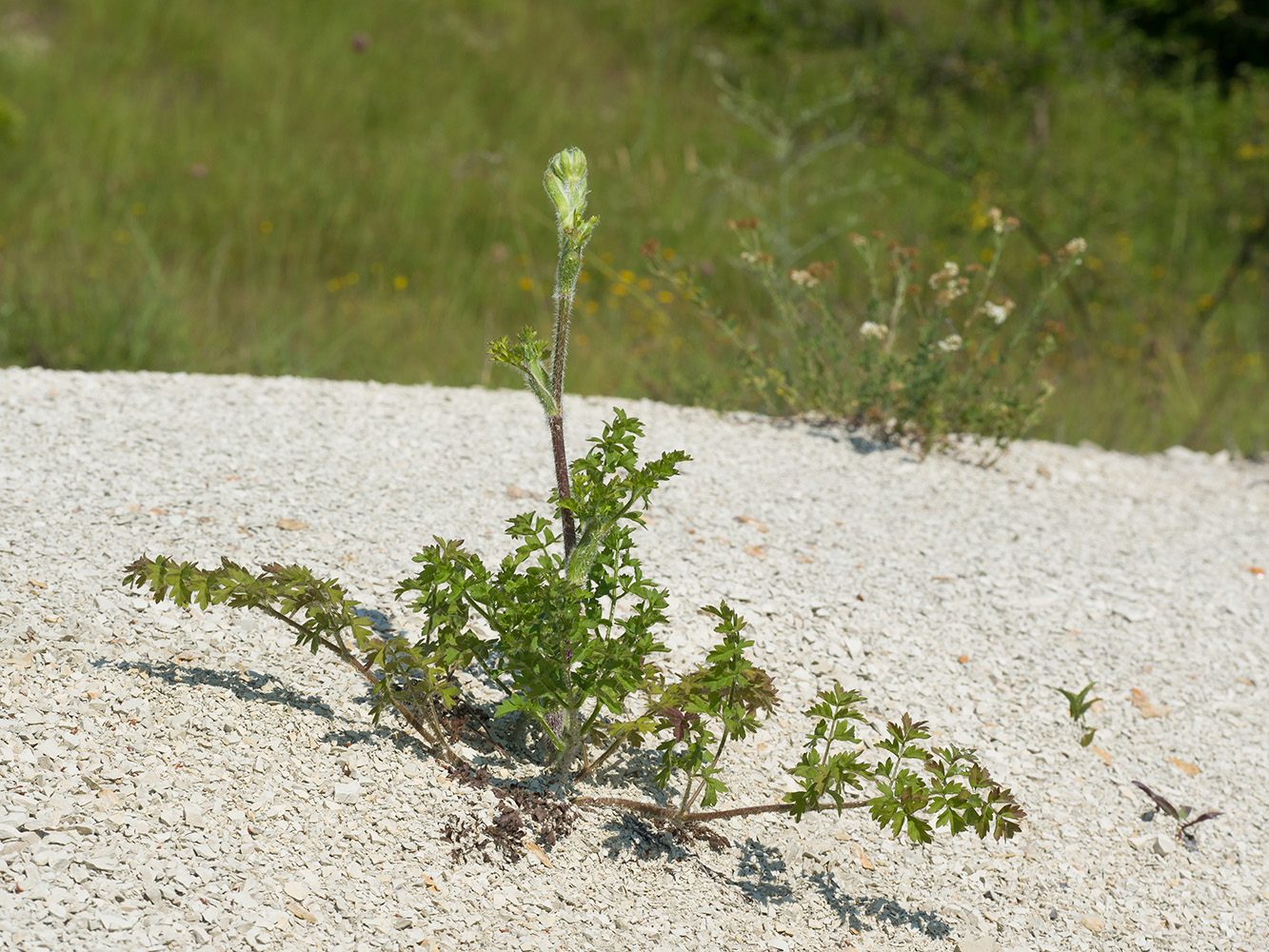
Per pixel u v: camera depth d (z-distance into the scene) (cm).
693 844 296
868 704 361
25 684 281
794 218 1091
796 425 582
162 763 268
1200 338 979
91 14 1229
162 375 522
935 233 1095
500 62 1326
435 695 304
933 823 326
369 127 1180
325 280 961
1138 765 364
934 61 1309
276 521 386
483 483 446
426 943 243
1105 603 441
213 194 1022
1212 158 1266
